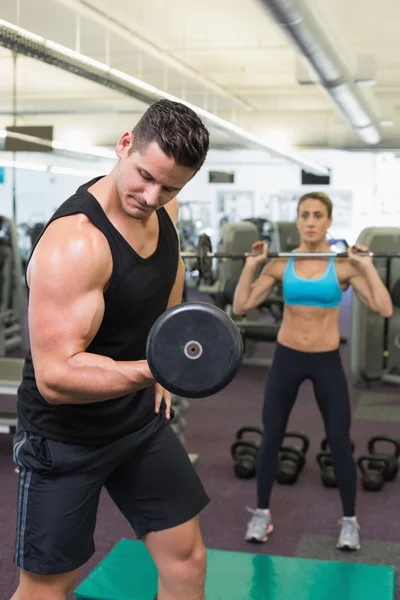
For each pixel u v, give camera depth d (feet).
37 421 5.14
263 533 9.74
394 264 18.95
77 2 22.24
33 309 4.65
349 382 20.01
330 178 50.65
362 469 11.98
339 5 22.77
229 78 35.47
